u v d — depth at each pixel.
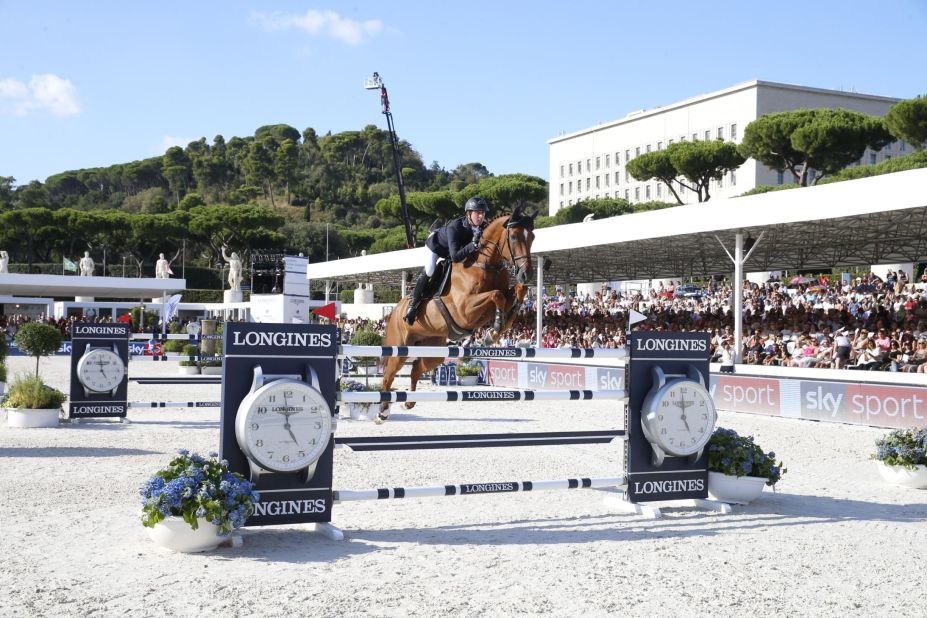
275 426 5.46
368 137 141.12
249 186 127.00
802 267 24.81
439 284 7.08
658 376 6.67
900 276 22.98
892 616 4.02
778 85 75.56
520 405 17.11
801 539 5.70
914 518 6.46
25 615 3.84
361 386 14.30
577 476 8.32
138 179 139.75
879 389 12.63
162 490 5.01
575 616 3.96
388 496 5.87
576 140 98.81
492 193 61.19
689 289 35.41
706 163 49.75
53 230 68.25
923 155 37.69
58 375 23.62
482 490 6.19
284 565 4.85
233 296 46.00
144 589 4.30
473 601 4.17
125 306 49.25
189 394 18.41
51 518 6.02
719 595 4.32
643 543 5.54
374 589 4.36
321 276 33.84
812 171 51.47
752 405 15.07
